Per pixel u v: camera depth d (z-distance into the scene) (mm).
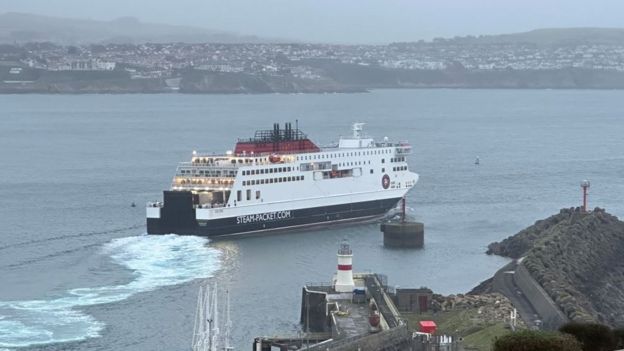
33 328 157875
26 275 195500
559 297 156375
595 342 97312
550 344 81438
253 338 147875
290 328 154875
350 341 128875
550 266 185125
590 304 164000
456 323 146000
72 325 159500
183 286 186625
